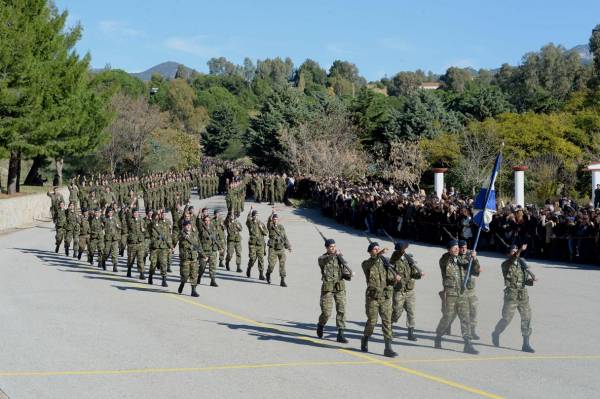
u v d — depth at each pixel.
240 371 11.23
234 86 162.12
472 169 45.69
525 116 51.53
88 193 41.03
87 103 47.88
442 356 12.59
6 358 12.01
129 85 118.88
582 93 63.66
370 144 60.38
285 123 60.81
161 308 16.86
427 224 30.75
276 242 20.61
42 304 17.20
